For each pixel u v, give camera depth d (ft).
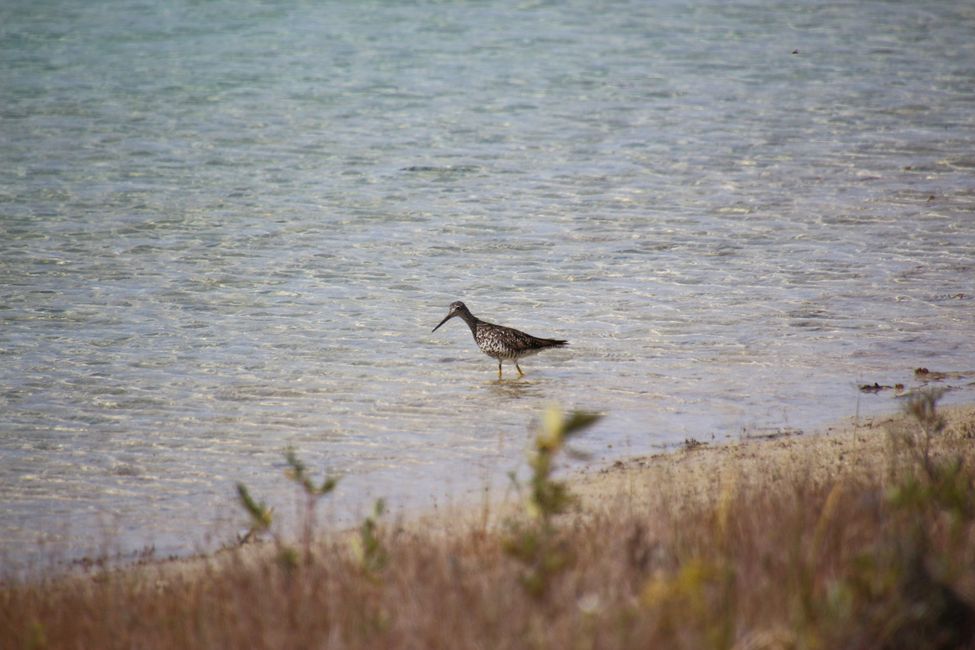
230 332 83.30
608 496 51.67
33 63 182.91
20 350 79.66
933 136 138.51
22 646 36.45
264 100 161.68
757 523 39.96
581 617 32.35
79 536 52.90
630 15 220.64
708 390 70.74
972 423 60.08
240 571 41.29
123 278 95.35
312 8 229.86
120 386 73.20
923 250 99.45
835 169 126.11
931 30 203.72
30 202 116.37
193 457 62.64
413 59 187.01
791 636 30.60
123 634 36.50
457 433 65.31
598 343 80.38
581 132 144.15
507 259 99.96
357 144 139.64
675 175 125.49
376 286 93.61
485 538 44.01
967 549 36.09
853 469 52.47
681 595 32.27
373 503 55.42
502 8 229.04
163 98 162.30
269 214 113.29
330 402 70.54
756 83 168.45
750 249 101.14
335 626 33.60
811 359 75.77
